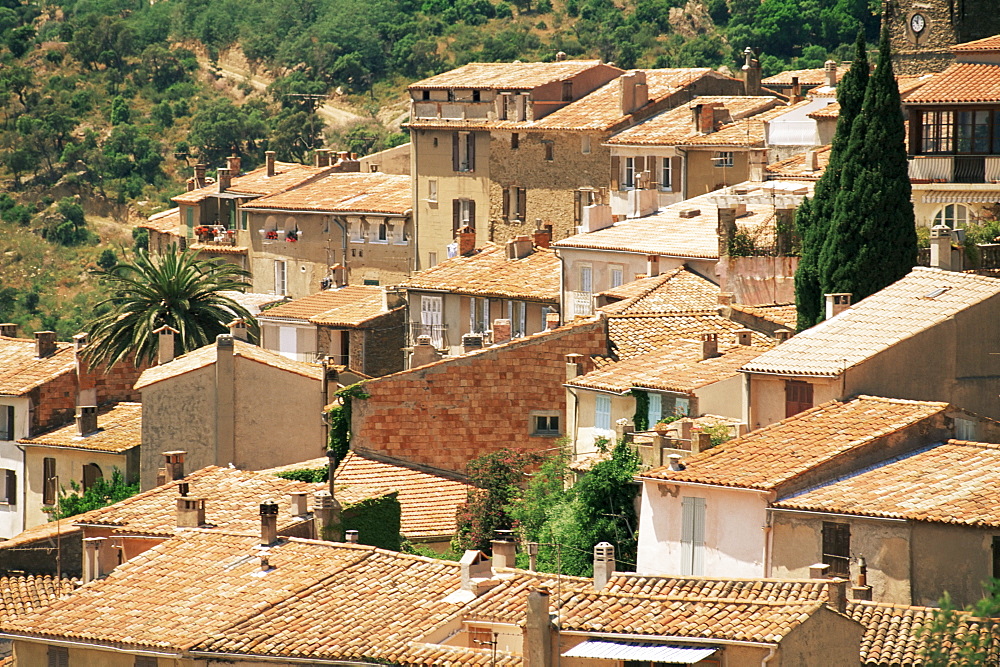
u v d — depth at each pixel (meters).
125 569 197.38
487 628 163.50
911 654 144.38
